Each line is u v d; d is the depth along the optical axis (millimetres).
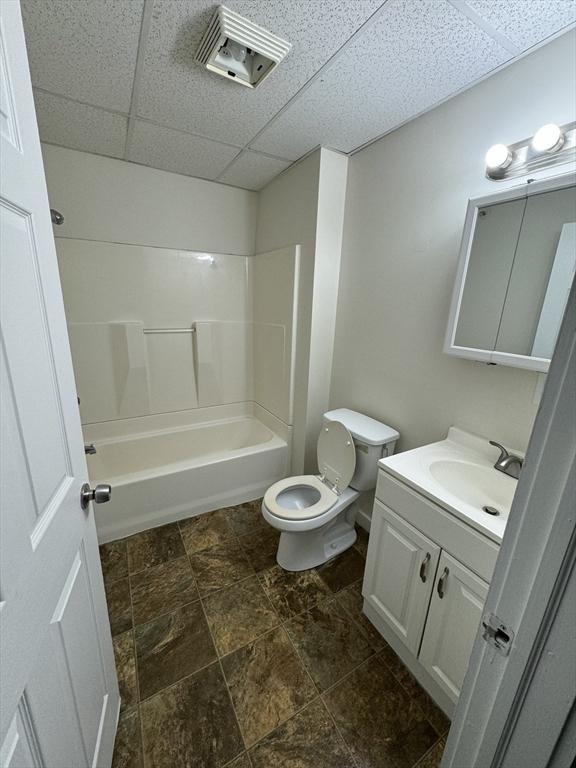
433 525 1098
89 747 786
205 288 2531
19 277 551
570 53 1006
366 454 1688
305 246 2031
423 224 1516
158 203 2225
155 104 1434
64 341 740
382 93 1327
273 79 1253
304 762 1006
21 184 563
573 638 408
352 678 1234
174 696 1162
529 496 435
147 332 2391
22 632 499
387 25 999
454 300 1310
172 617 1458
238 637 1374
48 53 1138
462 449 1397
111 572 1698
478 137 1271
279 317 2355
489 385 1322
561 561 405
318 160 1838
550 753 457
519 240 1131
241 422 2836
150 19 1005
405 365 1688
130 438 2443
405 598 1232
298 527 1572
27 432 554
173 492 2039
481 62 1142
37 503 582
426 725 1101
